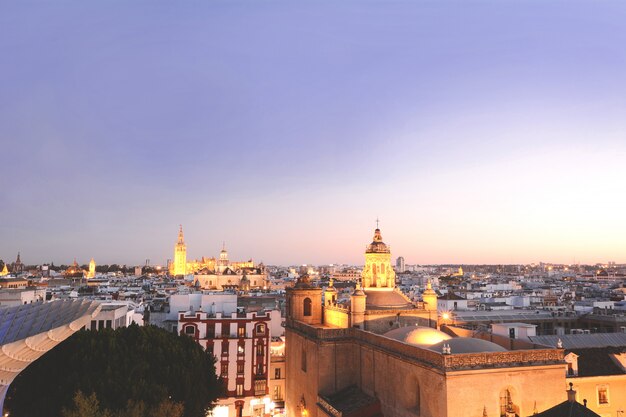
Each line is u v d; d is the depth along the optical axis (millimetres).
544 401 51062
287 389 86688
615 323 111625
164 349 61844
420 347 54281
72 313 47438
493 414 49406
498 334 73562
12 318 50844
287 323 87000
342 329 71188
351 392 68250
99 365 56188
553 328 117375
